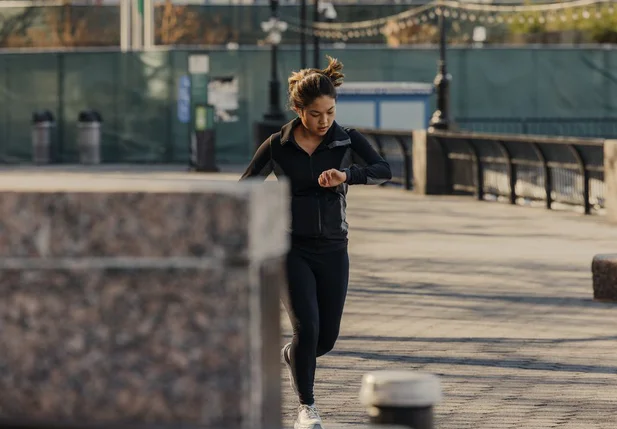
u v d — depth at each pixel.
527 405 16.31
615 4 94.81
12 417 4.71
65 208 4.58
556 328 22.83
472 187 58.12
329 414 15.76
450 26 94.81
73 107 84.75
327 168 13.64
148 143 84.31
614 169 44.06
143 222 4.54
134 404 4.64
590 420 15.39
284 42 92.19
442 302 26.12
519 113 85.56
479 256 34.38
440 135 58.66
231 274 4.52
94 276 4.61
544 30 96.44
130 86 84.31
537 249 36.03
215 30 91.44
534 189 52.44
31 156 84.94
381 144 66.69
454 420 15.38
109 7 91.25
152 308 4.59
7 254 4.64
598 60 85.44
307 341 13.48
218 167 77.25
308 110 13.29
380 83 85.19
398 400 5.86
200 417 4.61
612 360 19.70
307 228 13.57
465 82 85.38
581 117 85.62
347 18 93.06
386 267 32.00
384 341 21.47
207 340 4.56
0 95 84.94
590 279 29.72
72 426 4.61
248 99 84.38
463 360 19.67
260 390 4.61
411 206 52.44
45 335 4.68
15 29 91.44
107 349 4.64
